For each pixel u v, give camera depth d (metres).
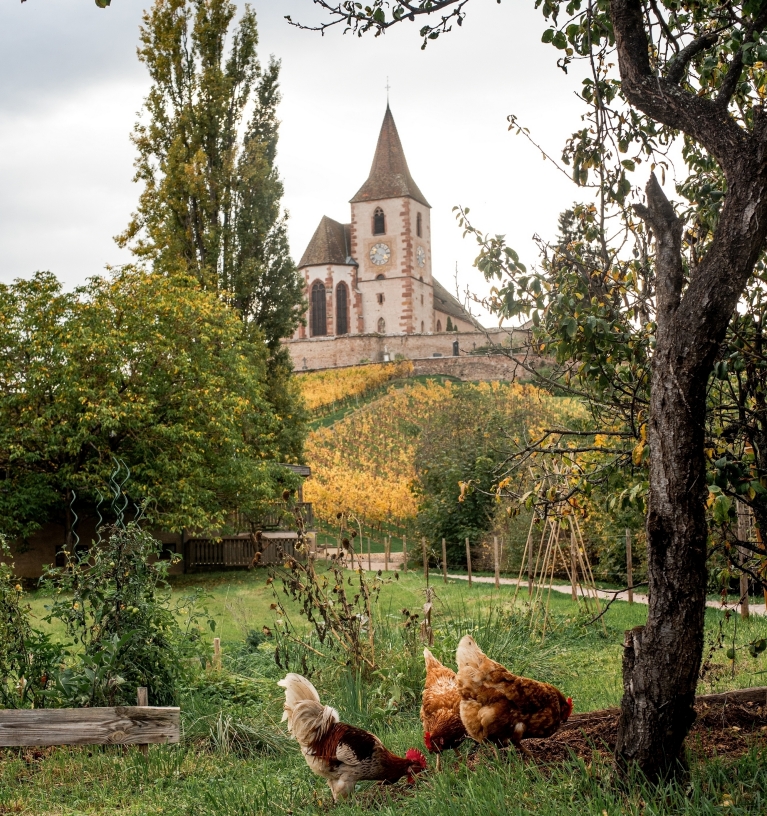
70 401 24.25
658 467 5.07
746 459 6.01
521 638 12.25
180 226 35.50
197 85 35.84
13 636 8.46
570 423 8.47
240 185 35.59
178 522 25.41
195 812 6.00
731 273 4.99
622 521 19.27
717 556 7.89
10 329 24.91
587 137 7.60
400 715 8.56
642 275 7.26
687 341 5.05
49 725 7.30
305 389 69.44
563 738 6.64
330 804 6.11
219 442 26.83
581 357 6.88
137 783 6.88
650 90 5.54
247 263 35.31
